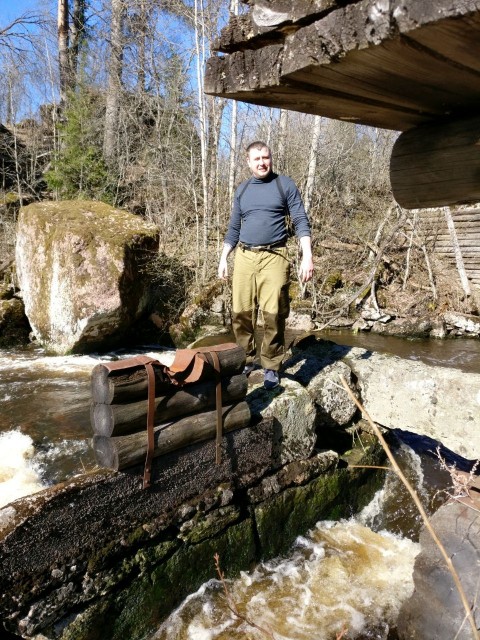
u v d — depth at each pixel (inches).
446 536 78.6
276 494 142.9
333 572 137.6
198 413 123.5
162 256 386.0
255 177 145.9
